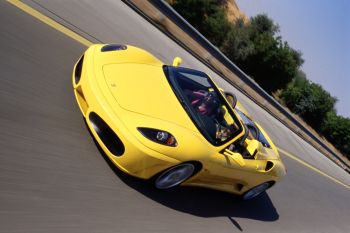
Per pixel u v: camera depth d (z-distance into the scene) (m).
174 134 3.71
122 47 4.81
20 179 3.02
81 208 3.22
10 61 4.38
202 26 27.52
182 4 26.42
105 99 3.75
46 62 4.90
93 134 3.79
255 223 5.74
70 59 5.42
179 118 4.02
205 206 4.91
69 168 3.51
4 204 2.73
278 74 33.28
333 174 16.09
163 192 4.27
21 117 3.68
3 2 5.45
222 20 27.95
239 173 4.86
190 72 5.04
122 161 3.60
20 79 4.21
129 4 10.08
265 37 32.53
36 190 3.04
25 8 5.78
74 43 5.96
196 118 4.21
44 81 4.49
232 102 5.52
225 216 5.16
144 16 10.33
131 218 3.58
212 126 4.31
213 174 4.43
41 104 4.07
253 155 5.13
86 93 3.88
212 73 11.86
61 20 6.35
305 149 16.02
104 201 3.49
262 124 12.77
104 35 7.15
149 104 3.94
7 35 4.80
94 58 4.33
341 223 9.19
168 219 4.04
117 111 3.66
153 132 3.61
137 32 8.78
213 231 4.53
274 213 6.84
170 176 3.89
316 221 8.02
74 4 7.39
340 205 10.88
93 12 7.77
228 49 30.12
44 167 3.31
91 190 3.47
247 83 14.64
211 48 12.40
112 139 3.68
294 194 8.78
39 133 3.64
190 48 11.48
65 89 4.63
